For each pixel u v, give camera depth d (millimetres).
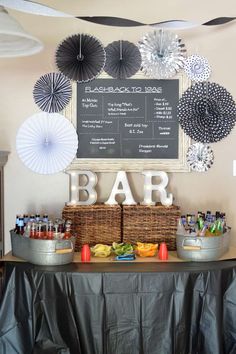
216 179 3111
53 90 2996
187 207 3107
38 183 3059
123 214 2746
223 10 3051
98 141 3047
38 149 3016
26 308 2299
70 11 3014
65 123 3014
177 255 2576
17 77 3016
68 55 2977
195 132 3061
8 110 3023
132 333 2275
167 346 2264
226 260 2504
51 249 2355
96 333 2254
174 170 3070
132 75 3029
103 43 3035
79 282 2256
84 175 3033
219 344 2271
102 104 3035
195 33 3049
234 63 3061
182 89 3051
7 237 3047
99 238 2748
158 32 3020
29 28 3004
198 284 2307
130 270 2303
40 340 2238
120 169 3057
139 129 3057
